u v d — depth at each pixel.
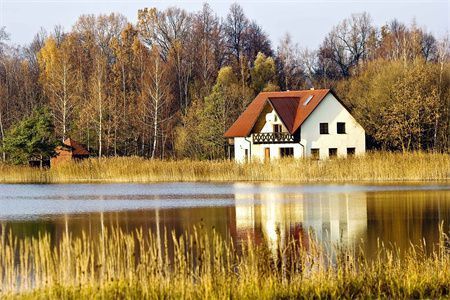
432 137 154.12
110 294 36.22
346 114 151.75
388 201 85.62
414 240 57.44
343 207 80.44
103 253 38.38
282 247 53.16
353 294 37.19
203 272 38.78
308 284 37.84
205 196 96.31
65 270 37.72
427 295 36.97
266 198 91.88
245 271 39.06
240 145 155.75
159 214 76.94
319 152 150.00
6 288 38.28
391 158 118.44
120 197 97.25
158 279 37.09
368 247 54.22
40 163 143.38
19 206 86.81
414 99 151.62
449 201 84.50
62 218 74.62
